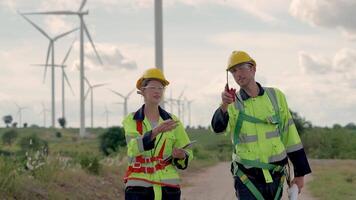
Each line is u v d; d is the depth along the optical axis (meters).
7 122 125.94
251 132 6.97
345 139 53.44
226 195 18.62
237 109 7.00
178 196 7.19
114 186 18.22
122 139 41.62
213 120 6.94
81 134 72.62
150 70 7.13
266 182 6.91
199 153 44.56
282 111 7.06
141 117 7.11
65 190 15.17
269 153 6.95
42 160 16.39
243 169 6.97
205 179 25.25
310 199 17.61
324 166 35.53
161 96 7.12
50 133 97.88
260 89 7.07
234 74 7.02
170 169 7.14
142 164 7.07
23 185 13.59
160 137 7.07
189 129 87.44
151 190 7.06
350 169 32.22
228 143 62.75
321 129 57.66
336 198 17.58
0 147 19.25
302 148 7.10
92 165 19.09
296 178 7.14
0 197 12.28
